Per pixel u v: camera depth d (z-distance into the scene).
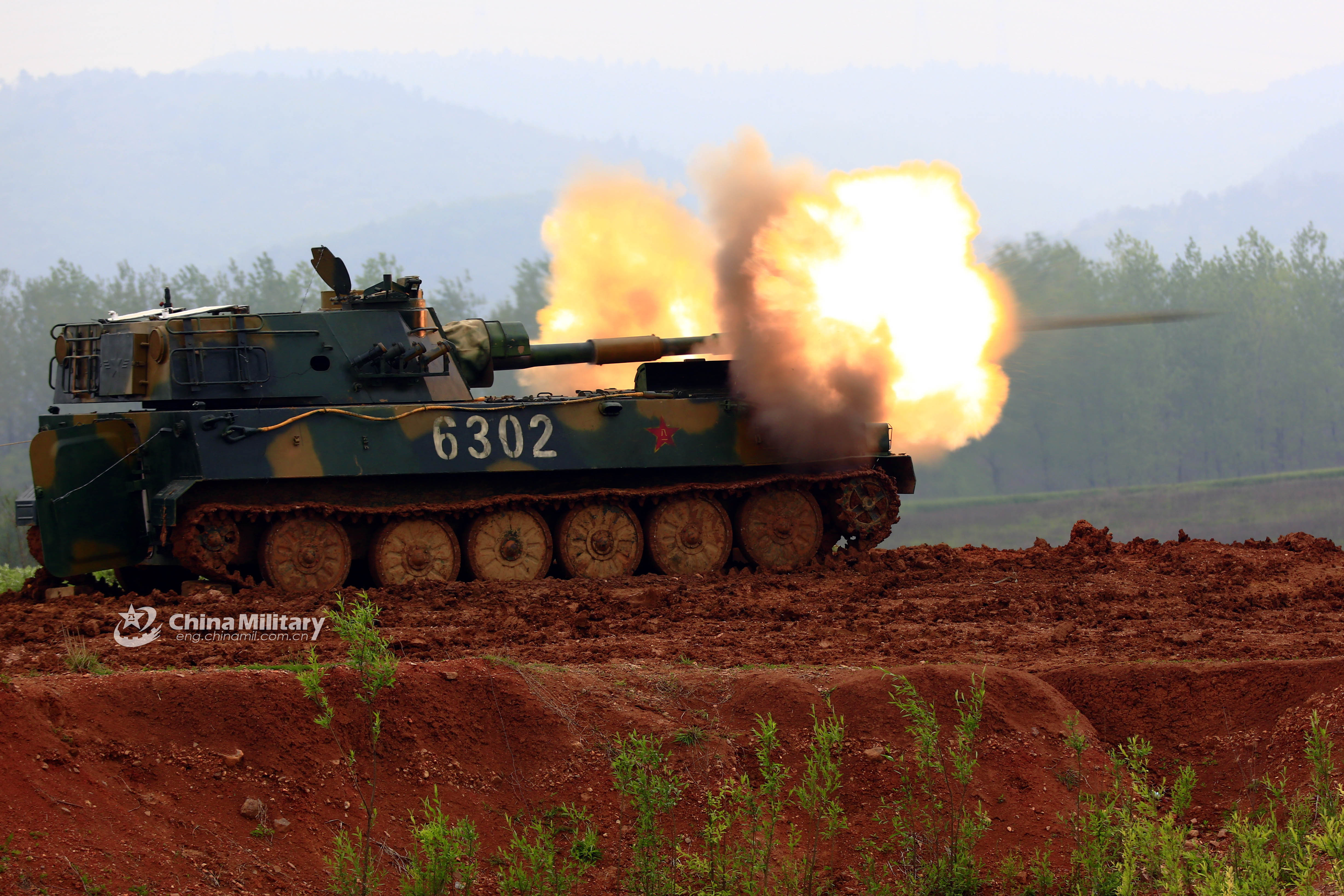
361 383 78.00
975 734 44.16
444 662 45.16
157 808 36.12
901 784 41.78
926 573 80.75
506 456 78.81
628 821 40.72
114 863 33.19
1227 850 40.38
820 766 39.44
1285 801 40.53
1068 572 80.88
